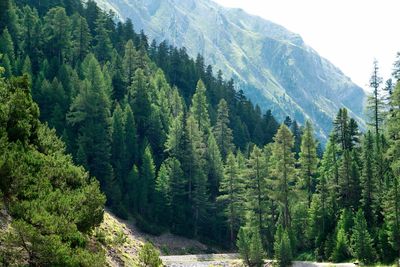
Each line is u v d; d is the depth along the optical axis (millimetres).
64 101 80625
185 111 103625
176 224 78062
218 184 88812
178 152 85188
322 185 62562
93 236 26219
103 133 76250
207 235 81062
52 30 105562
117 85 96688
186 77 141750
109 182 73312
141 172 80125
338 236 52500
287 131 67312
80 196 22172
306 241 62812
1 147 20203
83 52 106312
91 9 140375
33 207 18000
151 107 93688
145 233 71438
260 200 70312
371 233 53000
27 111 26188
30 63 84938
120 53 124375
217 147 91375
